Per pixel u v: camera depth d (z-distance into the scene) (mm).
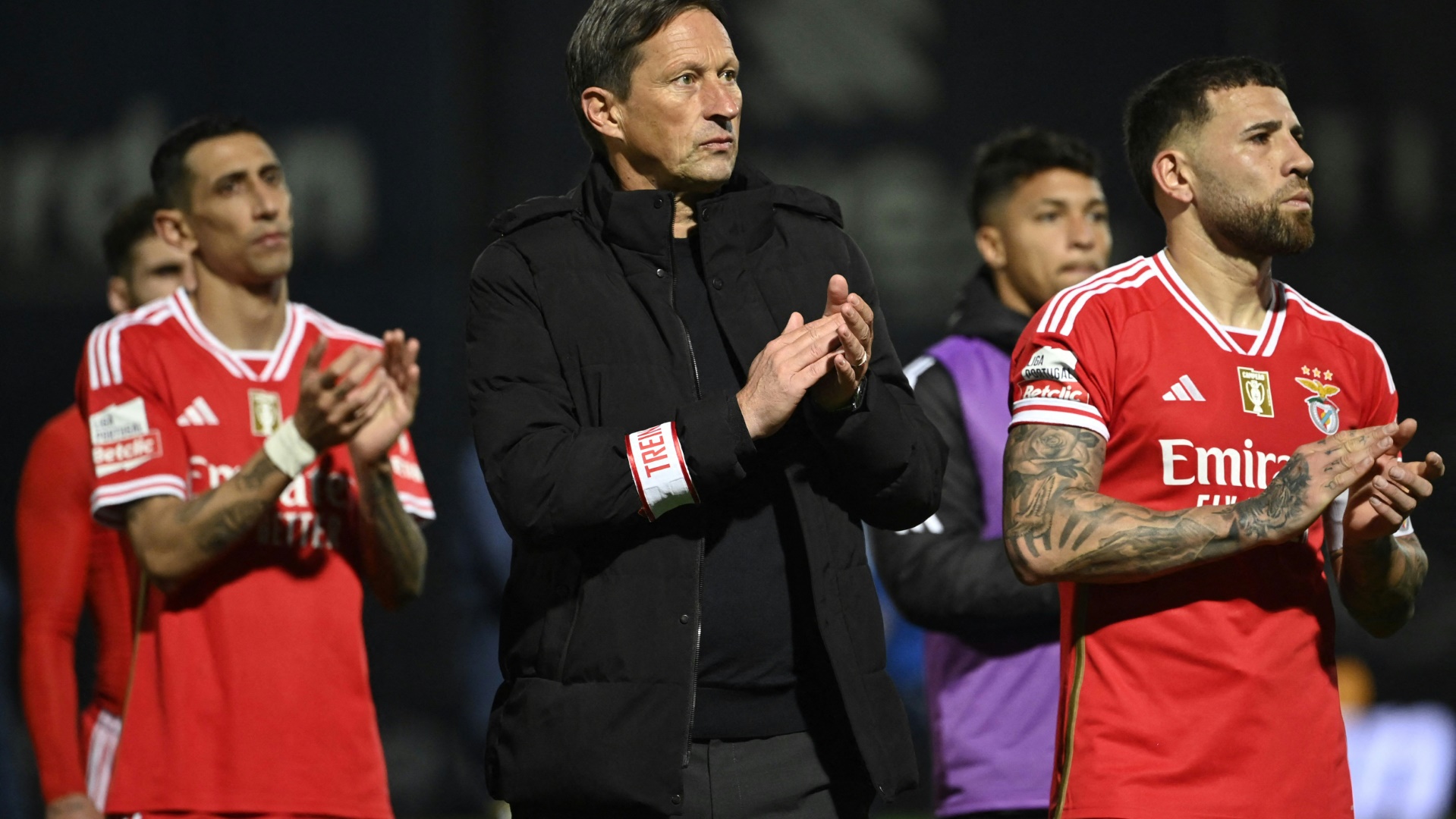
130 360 12148
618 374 9523
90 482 13109
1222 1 27625
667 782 8891
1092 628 9625
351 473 12344
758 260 9859
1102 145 27422
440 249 27562
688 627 9086
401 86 27781
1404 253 27391
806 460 9492
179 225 12602
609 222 9742
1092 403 9664
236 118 12820
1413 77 27641
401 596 12508
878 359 9969
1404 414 26984
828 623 9227
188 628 11664
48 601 13016
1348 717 24609
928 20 27469
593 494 8977
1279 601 9578
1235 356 9844
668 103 9672
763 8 27422
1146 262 10273
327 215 27672
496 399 9562
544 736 9070
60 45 27578
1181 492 9594
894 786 9164
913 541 12828
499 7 28000
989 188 14398
